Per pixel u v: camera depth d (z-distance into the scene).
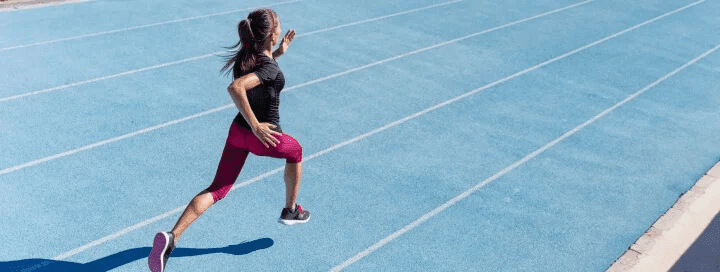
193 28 10.26
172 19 10.62
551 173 6.25
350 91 8.09
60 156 5.94
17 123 6.53
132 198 5.33
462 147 6.71
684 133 7.50
